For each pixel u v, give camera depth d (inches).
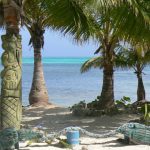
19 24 408.8
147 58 786.2
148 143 410.3
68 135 405.4
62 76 2706.7
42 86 802.2
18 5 406.9
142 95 853.2
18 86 407.8
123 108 711.7
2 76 407.2
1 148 377.1
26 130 391.9
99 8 373.4
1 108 407.5
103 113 648.4
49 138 411.8
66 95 1264.8
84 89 1526.8
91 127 546.9
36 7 553.0
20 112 412.2
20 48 408.2
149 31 436.5
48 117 639.8
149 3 451.8
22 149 392.8
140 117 593.9
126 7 416.8
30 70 3678.6
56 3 414.0
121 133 421.7
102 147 402.6
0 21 475.8
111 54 673.6
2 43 406.6
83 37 497.4
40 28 791.7
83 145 411.5
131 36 450.3
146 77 2625.5
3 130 380.8
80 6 435.2
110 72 675.4
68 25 442.6
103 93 675.4
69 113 679.1
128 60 825.5
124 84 1879.9
